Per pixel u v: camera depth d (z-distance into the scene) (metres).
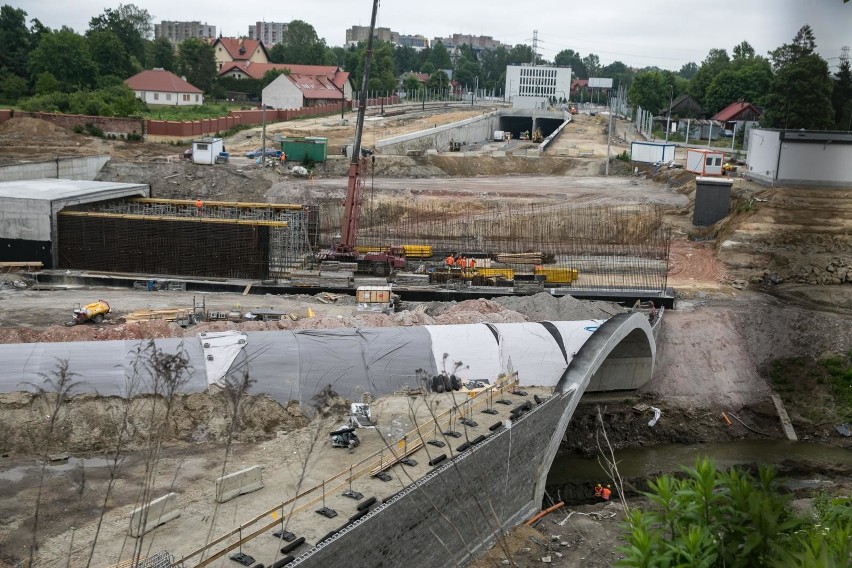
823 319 58.28
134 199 74.31
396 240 79.38
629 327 47.47
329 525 26.89
